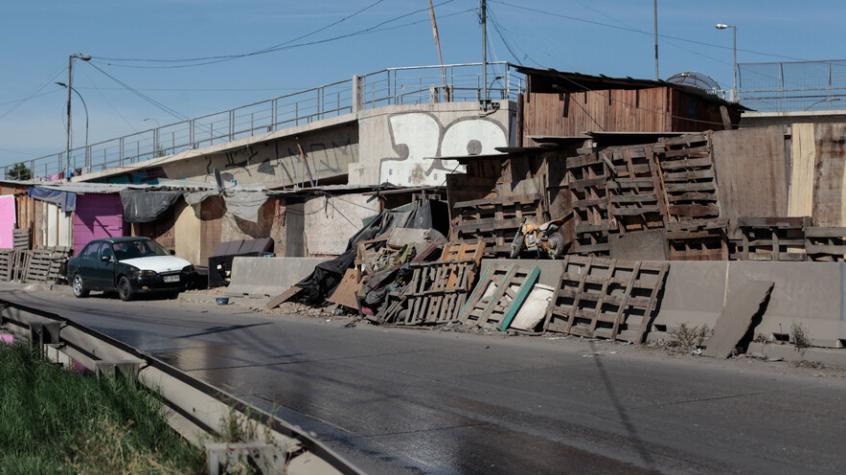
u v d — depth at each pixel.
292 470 4.16
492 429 7.42
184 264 24.09
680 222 14.84
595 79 20.73
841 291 11.04
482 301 15.56
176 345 13.45
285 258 22.08
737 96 33.72
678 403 8.40
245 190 27.78
